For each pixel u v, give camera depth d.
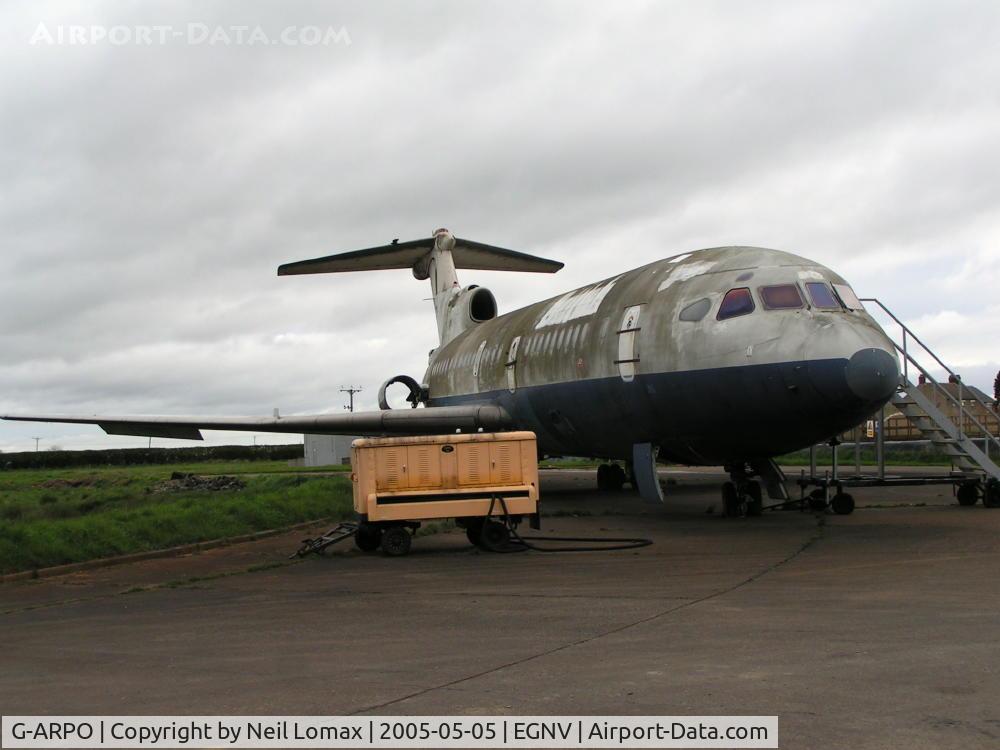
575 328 19.34
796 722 5.12
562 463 57.84
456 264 33.38
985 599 8.53
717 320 15.39
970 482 18.80
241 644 7.63
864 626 7.46
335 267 32.16
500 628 7.93
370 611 9.01
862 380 13.79
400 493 13.68
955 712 5.21
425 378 30.97
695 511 19.41
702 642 7.08
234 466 62.25
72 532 14.28
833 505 17.84
